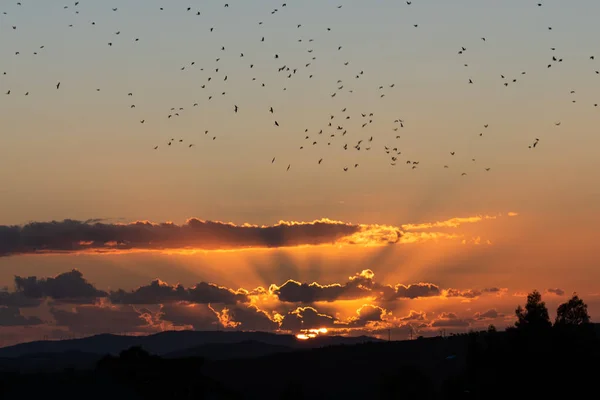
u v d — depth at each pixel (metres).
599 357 197.88
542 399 193.38
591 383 192.25
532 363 195.38
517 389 195.50
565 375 193.00
